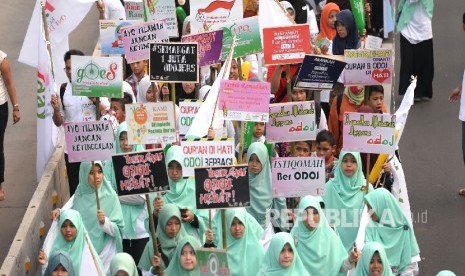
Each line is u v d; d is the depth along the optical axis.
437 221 26.09
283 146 24.86
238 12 26.03
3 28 38.47
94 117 25.80
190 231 22.14
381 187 22.88
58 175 26.92
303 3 30.86
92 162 22.22
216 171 19.92
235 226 21.50
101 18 29.67
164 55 22.77
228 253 21.58
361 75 24.39
